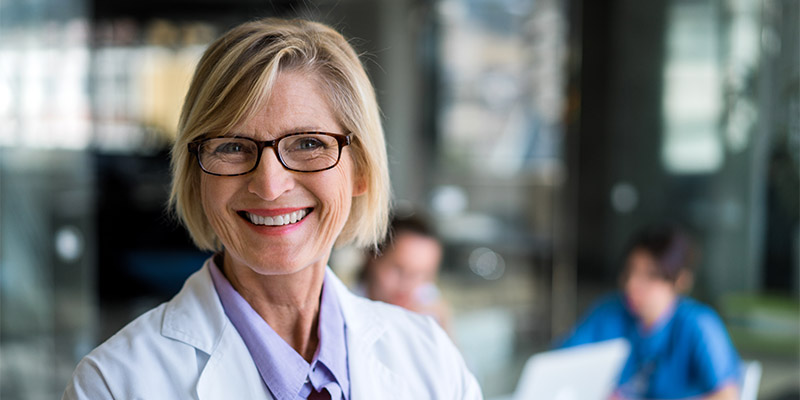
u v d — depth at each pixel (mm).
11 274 2818
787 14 3260
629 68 3938
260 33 792
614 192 4043
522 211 4812
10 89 2746
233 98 766
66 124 2967
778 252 3336
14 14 2740
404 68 4969
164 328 828
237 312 844
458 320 4598
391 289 1949
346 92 821
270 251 799
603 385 1748
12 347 2809
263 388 825
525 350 4359
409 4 4887
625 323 2291
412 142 5012
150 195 4879
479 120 4941
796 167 3260
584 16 4152
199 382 801
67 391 789
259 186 772
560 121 4574
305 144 798
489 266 4914
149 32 4621
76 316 3037
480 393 1003
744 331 3424
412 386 916
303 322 875
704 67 3594
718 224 3559
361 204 913
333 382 863
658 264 2184
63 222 2982
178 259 5047
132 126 4695
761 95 3371
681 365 2191
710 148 3584
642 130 3889
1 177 2766
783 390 3221
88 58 3035
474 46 4895
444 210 5023
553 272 4562
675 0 3686
